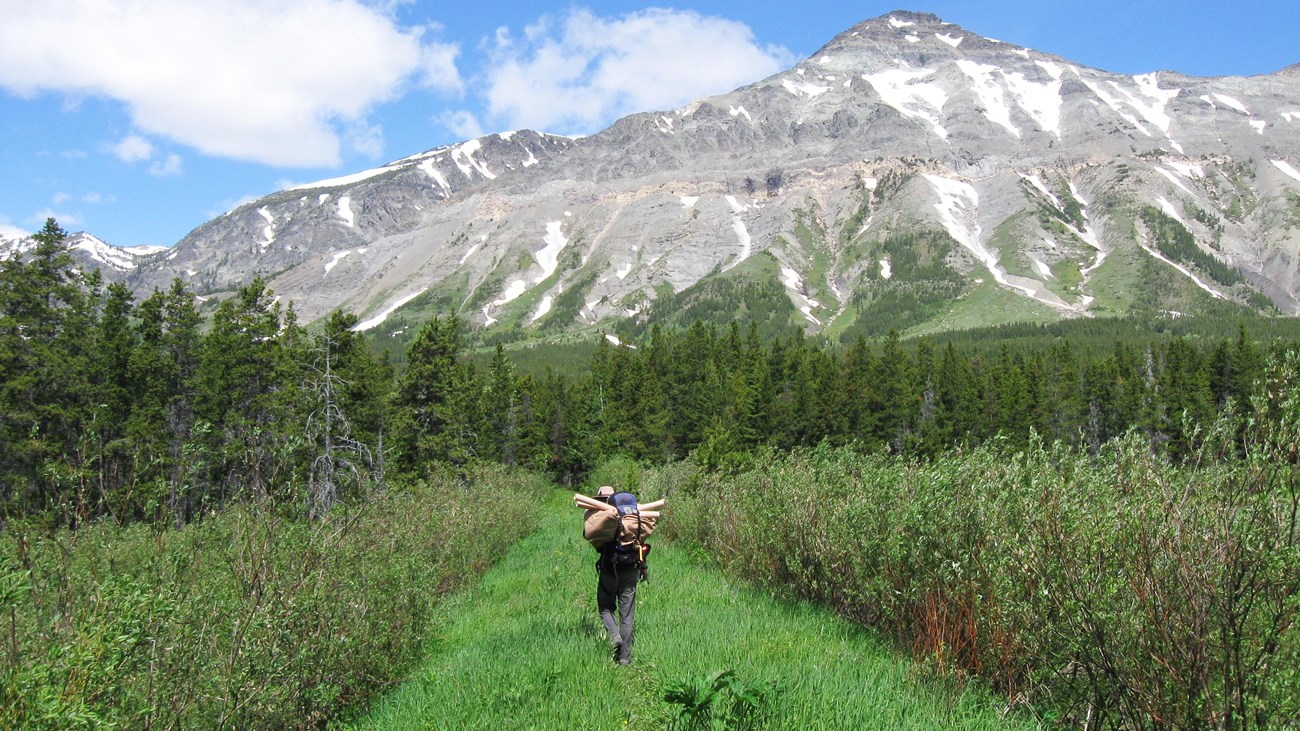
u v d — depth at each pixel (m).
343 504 7.80
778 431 64.81
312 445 6.13
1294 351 3.65
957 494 6.35
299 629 5.64
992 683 5.54
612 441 65.12
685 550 15.68
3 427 27.59
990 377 72.75
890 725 4.48
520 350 188.88
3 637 3.65
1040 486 5.23
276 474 5.59
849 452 10.39
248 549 5.35
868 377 72.06
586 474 63.78
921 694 5.22
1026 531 5.11
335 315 35.22
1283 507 3.59
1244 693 3.69
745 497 11.88
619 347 81.94
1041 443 5.60
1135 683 4.18
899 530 6.91
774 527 10.02
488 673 6.32
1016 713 5.09
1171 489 4.22
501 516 19.17
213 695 4.78
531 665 6.28
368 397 34.78
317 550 6.21
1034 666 5.27
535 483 41.41
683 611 8.67
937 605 6.29
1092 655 4.51
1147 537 4.18
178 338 36.97
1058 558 4.76
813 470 10.34
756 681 4.85
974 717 4.82
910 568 6.80
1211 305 188.62
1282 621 3.59
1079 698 4.95
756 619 7.88
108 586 3.97
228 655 4.97
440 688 6.27
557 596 11.20
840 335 199.25
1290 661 3.61
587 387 81.12
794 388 70.62
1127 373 75.94
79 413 29.72
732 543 12.23
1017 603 5.26
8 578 3.57
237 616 4.97
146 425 31.14
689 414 68.56
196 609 4.93
